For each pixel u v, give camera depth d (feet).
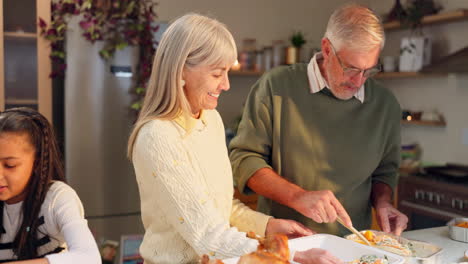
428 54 11.84
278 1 13.97
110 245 10.88
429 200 10.76
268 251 2.92
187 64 3.77
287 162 5.59
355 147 5.59
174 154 3.73
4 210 4.25
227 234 3.68
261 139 5.59
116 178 10.84
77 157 10.59
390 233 5.05
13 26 10.30
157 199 3.80
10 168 3.95
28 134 4.03
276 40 14.02
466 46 11.26
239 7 13.51
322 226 5.57
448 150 12.02
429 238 5.41
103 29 10.48
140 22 10.64
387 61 12.69
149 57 10.75
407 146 12.92
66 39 10.39
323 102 5.54
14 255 4.24
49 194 4.24
